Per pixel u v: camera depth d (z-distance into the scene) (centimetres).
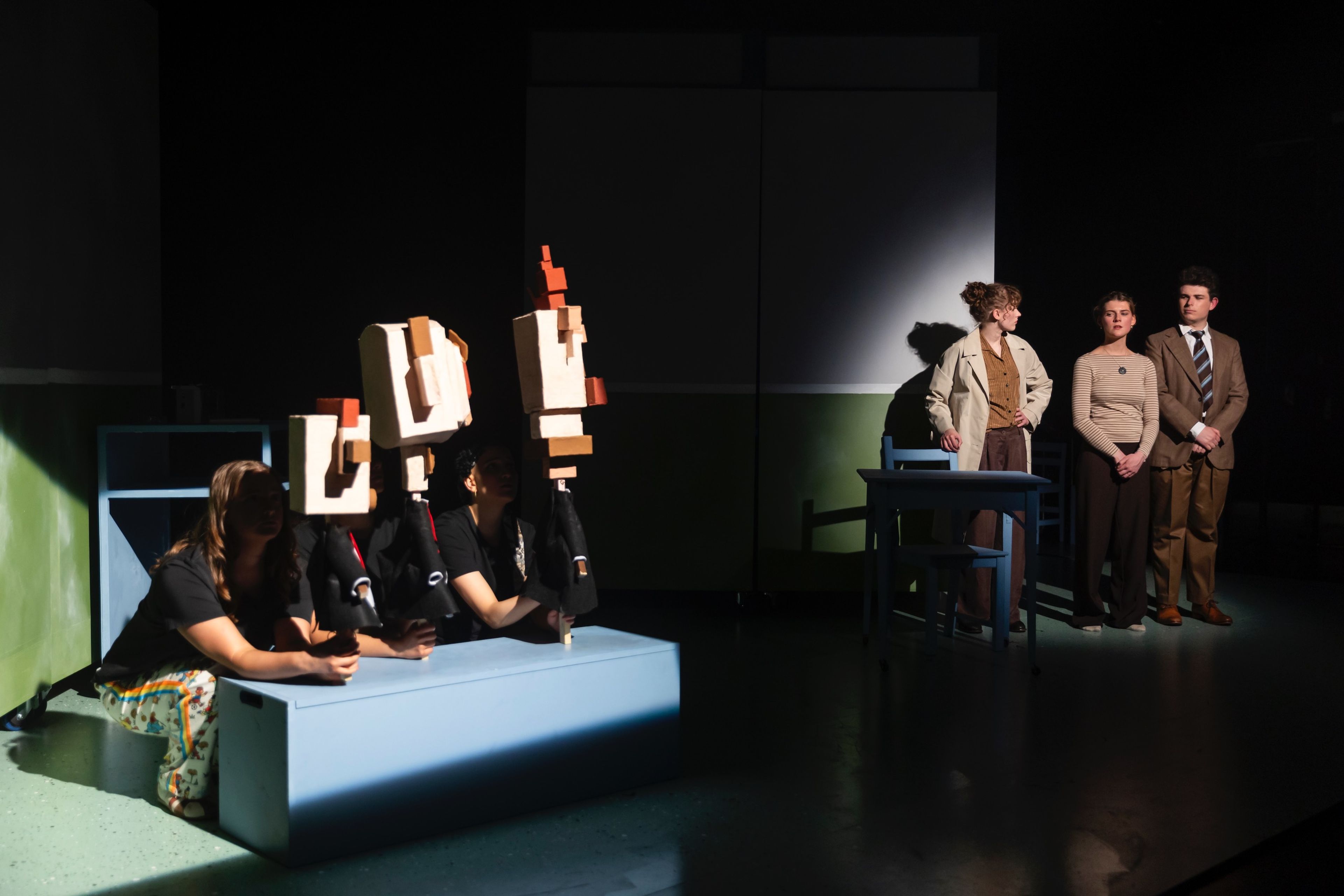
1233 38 641
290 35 479
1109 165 803
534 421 238
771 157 473
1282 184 744
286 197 480
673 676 263
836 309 477
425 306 492
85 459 341
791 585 483
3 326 288
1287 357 772
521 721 238
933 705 336
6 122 290
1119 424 448
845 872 213
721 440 480
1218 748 296
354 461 208
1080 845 229
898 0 509
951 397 451
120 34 369
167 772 238
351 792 214
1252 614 492
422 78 488
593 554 482
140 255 386
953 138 473
